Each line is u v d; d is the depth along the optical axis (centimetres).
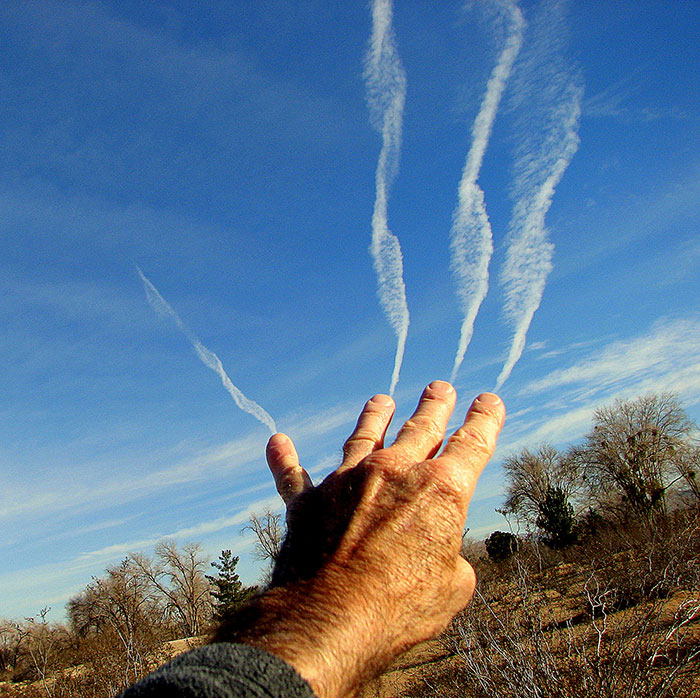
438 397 105
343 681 70
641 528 899
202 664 62
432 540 84
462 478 90
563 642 527
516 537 658
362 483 89
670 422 3203
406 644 77
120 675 785
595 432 3356
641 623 499
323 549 82
